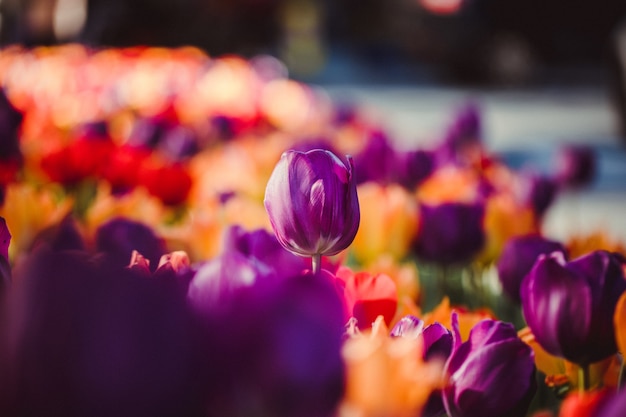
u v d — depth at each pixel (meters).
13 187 1.37
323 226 0.81
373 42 19.38
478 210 1.25
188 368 0.61
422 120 9.14
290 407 0.62
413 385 0.66
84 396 0.60
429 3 15.76
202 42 11.85
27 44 7.57
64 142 2.03
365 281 0.87
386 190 1.39
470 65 15.23
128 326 0.60
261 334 0.62
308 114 3.95
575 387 0.89
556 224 3.88
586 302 0.83
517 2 16.47
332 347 0.63
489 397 0.77
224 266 0.65
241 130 3.01
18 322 0.61
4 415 0.61
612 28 17.58
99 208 1.31
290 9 16.77
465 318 0.92
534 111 10.73
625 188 4.98
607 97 12.92
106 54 6.15
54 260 0.61
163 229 1.28
